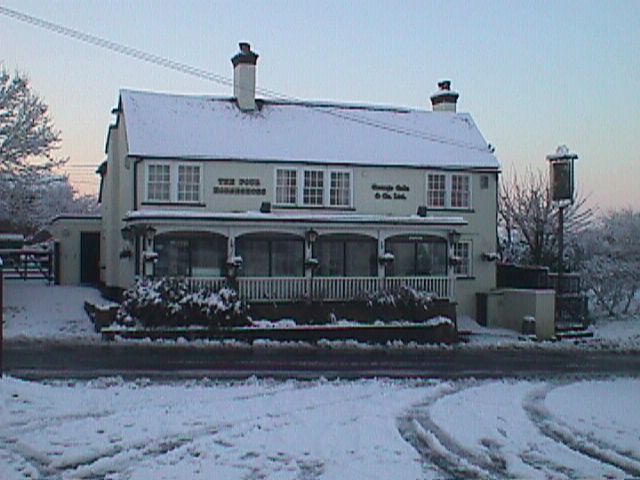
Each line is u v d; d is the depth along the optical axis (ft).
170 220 96.07
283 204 107.24
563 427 46.44
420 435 42.93
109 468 34.24
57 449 37.01
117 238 114.01
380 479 33.65
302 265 104.53
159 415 44.93
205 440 39.58
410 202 113.19
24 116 112.88
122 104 111.34
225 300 91.97
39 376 59.52
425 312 101.60
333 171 109.70
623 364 85.30
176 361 71.87
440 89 134.72
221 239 100.22
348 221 104.06
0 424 41.52
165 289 89.81
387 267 108.47
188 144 104.17
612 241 149.28
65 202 202.08
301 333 94.12
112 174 115.85
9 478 32.32
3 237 125.39
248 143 108.17
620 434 44.88
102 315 87.25
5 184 112.68
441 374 70.74
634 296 141.59
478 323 114.01
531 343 102.42
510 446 40.93
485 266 116.47
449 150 117.91
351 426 44.24
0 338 54.19
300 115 118.11
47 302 104.17
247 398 52.26
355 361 78.23
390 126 120.57
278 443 39.45
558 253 124.88
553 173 118.42
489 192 117.50
